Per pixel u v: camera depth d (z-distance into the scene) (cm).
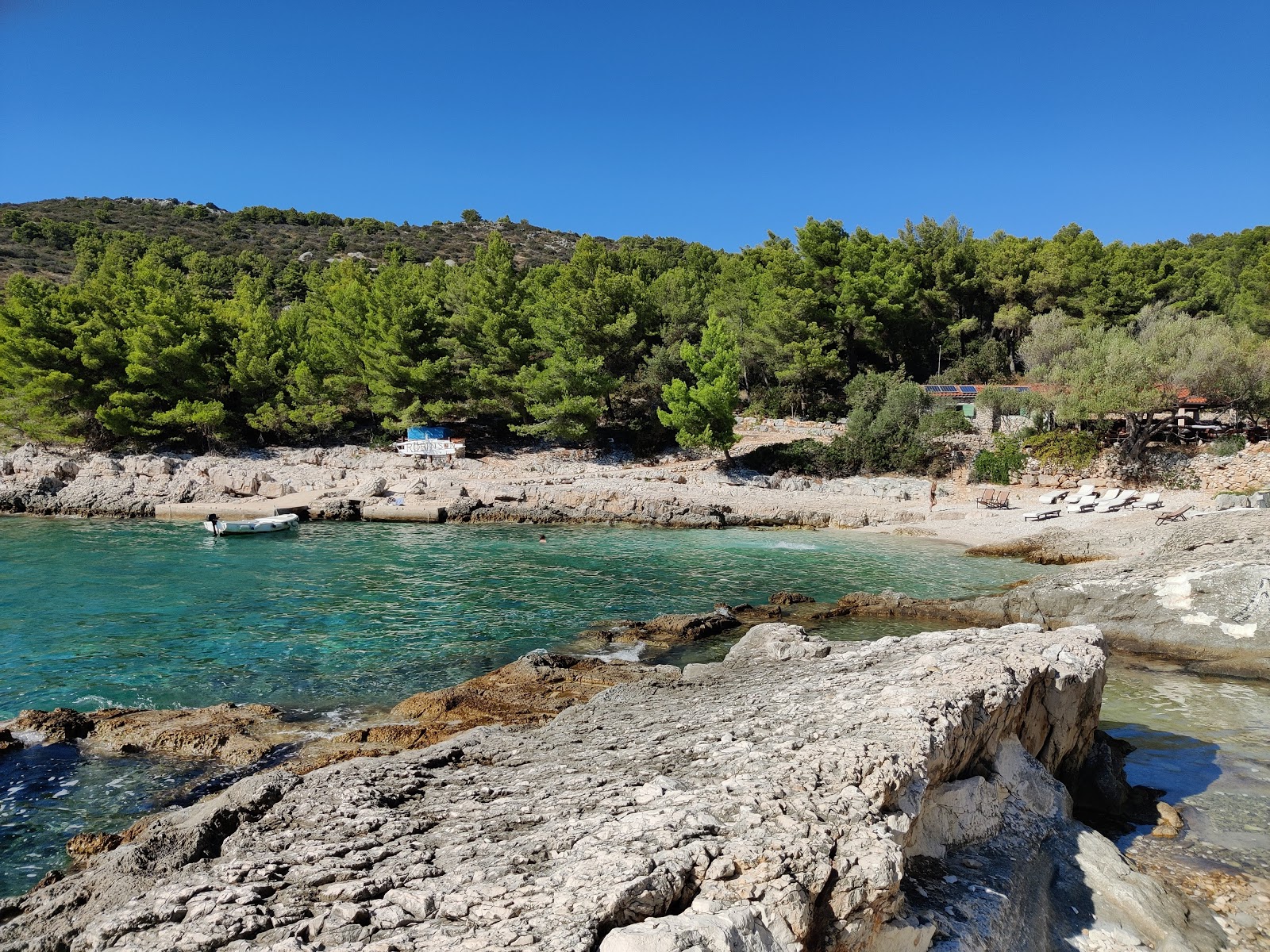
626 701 1404
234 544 3631
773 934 561
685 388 5422
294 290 12369
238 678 1777
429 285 6919
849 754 789
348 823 806
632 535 4109
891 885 634
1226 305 6688
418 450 5734
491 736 1238
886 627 2302
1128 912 858
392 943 539
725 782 763
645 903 569
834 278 6831
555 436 6103
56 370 5391
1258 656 1886
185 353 5531
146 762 1305
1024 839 930
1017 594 2330
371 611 2408
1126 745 1412
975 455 5231
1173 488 4378
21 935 689
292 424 6069
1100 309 6581
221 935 569
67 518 4456
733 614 2425
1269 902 917
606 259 6500
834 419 6506
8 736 1377
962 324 7044
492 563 3238
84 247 13300
